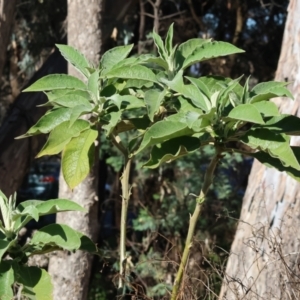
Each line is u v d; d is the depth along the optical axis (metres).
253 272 3.49
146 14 7.99
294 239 3.63
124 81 2.22
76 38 4.45
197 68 8.51
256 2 8.71
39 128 2.10
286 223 3.77
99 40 4.45
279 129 1.96
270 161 2.02
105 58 2.30
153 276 5.45
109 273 7.48
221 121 1.92
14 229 1.94
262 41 8.95
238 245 3.93
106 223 9.76
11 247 1.93
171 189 7.73
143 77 2.06
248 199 4.16
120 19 5.16
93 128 2.14
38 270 1.93
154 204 7.79
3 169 4.97
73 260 4.62
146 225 7.24
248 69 8.88
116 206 8.41
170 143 1.97
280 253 2.71
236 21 8.87
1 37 4.79
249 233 3.90
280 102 4.21
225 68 8.71
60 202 1.92
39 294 1.88
